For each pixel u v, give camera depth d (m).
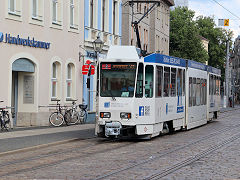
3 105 21.67
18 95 24.47
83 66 28.88
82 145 16.48
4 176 10.22
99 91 17.94
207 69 28.47
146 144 16.98
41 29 24.56
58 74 26.59
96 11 31.31
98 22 31.70
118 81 17.78
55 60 25.97
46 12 25.06
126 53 17.88
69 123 25.69
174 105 21.00
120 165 11.84
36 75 24.22
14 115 24.16
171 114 20.56
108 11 33.38
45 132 20.39
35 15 24.38
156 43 53.72
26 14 23.27
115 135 17.69
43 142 16.39
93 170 11.06
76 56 28.38
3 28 21.55
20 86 24.44
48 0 25.25
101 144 16.91
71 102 27.86
